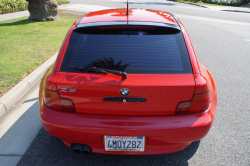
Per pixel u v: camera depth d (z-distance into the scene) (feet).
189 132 6.40
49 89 6.53
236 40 28.02
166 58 6.73
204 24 39.22
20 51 18.90
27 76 13.91
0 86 12.43
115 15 8.55
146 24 7.47
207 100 6.52
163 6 70.95
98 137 6.50
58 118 6.53
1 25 29.71
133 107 6.30
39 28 28.55
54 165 7.89
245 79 16.01
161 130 6.24
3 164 7.88
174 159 8.21
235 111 11.63
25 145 8.87
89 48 7.03
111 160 8.15
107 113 6.47
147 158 8.27
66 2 65.41
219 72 17.35
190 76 6.37
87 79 6.29
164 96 6.19
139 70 6.46
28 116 10.77
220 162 8.09
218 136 9.56
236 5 91.56
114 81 6.17
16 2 47.26
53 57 17.57
